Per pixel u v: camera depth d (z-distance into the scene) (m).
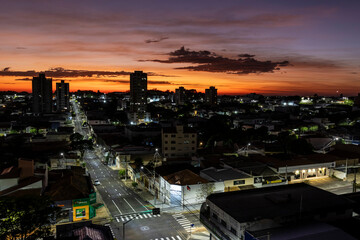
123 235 47.25
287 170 79.94
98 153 137.62
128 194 76.12
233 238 39.94
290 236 37.22
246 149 112.75
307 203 46.00
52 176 76.50
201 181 67.81
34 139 148.25
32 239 38.34
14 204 37.59
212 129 146.62
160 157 109.06
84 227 43.84
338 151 99.62
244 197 48.84
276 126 183.50
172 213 61.97
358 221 45.00
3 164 91.50
